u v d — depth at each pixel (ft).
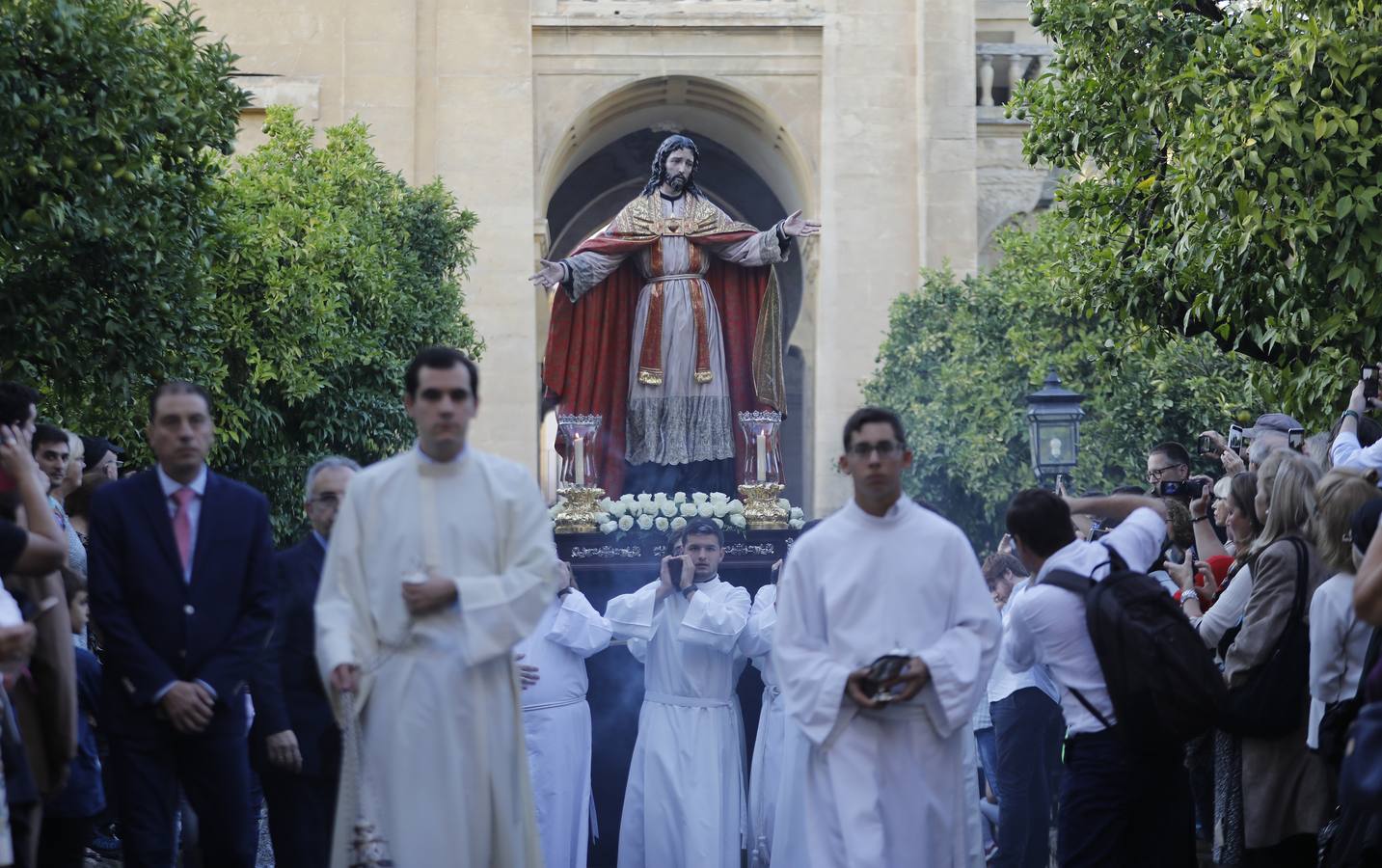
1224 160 42.27
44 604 22.31
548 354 41.63
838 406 95.96
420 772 20.24
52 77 42.42
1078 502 25.29
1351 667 22.86
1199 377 71.82
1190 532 34.32
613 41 97.35
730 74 97.91
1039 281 77.92
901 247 97.19
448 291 75.10
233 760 23.04
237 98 50.70
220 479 23.93
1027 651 24.99
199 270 48.21
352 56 94.53
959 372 81.66
